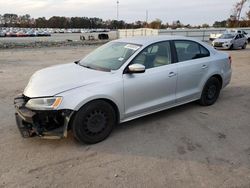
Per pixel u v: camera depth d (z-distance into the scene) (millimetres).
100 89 3959
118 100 4180
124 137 4281
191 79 5242
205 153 3787
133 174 3275
